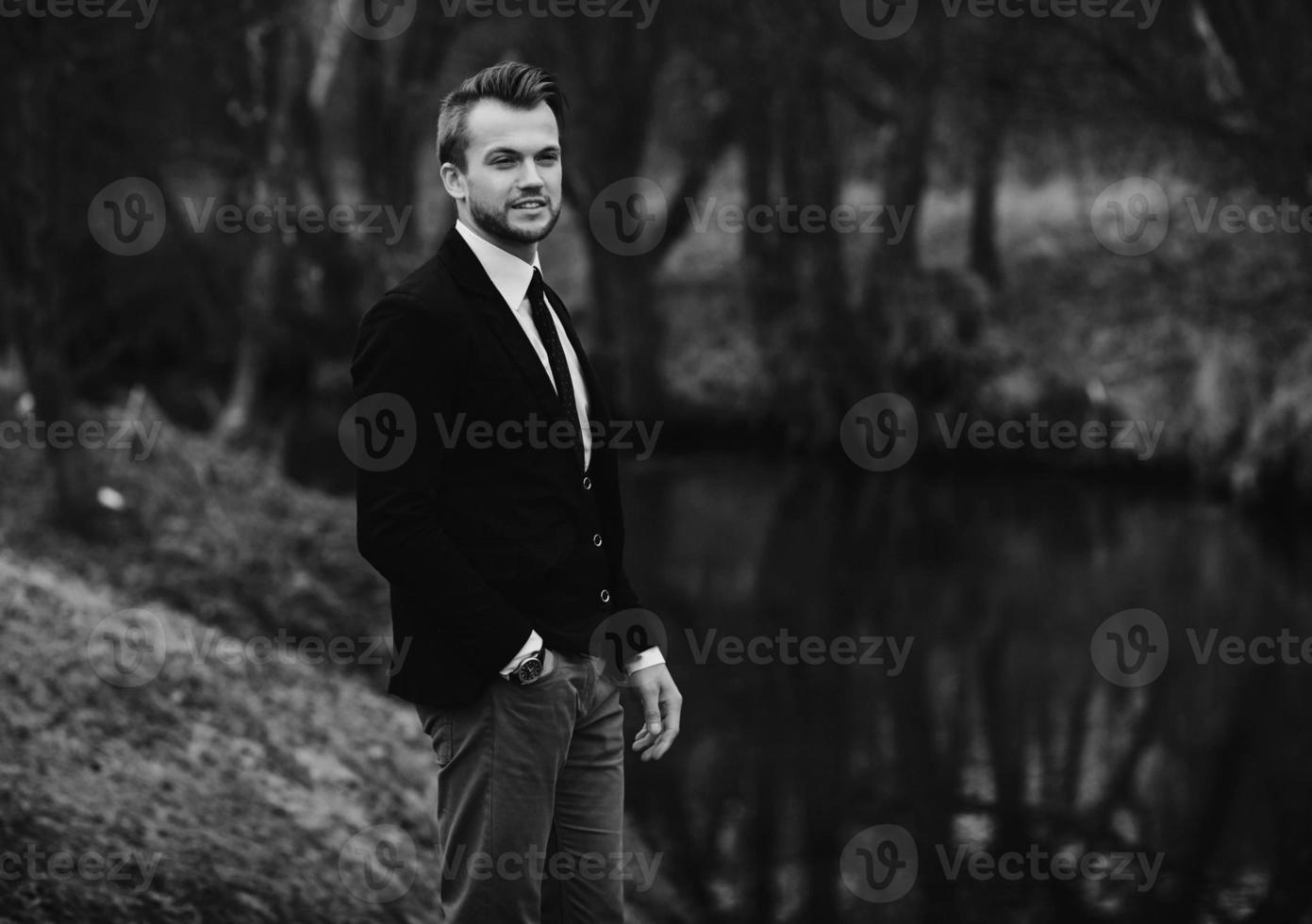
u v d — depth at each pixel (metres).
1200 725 17.05
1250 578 24.33
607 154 41.41
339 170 40.78
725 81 40.34
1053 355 37.91
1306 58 19.17
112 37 17.00
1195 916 11.88
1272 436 29.86
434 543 4.78
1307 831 13.77
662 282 48.19
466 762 5.06
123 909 7.20
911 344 39.50
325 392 41.25
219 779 9.88
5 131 16.08
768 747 16.30
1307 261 27.81
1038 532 28.73
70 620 11.71
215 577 16.48
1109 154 30.12
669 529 29.28
